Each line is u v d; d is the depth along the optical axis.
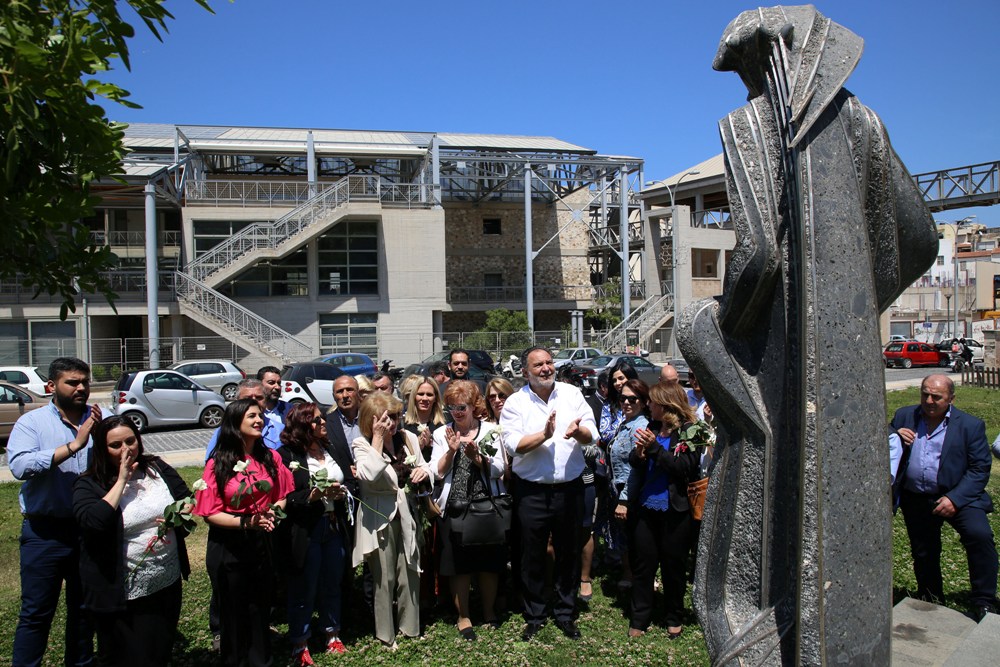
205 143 32.62
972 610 4.66
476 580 5.70
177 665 4.70
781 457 2.58
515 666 4.51
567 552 5.06
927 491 4.89
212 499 4.26
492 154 36.22
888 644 2.39
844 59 2.47
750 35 2.62
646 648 4.72
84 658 4.38
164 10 2.72
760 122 2.63
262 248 30.38
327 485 4.53
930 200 31.73
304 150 33.47
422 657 4.74
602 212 43.25
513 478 5.26
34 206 2.48
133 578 3.85
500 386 5.76
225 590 4.29
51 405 4.39
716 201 46.69
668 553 4.92
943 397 4.76
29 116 2.28
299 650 4.65
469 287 42.16
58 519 4.21
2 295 27.97
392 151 34.94
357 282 34.22
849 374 2.37
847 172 2.44
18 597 5.99
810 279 2.36
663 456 4.84
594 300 43.44
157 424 17.28
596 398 6.84
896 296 2.75
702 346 2.66
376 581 5.03
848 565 2.32
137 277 28.91
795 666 2.36
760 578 2.63
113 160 2.67
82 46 2.39
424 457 5.55
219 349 28.30
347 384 5.45
